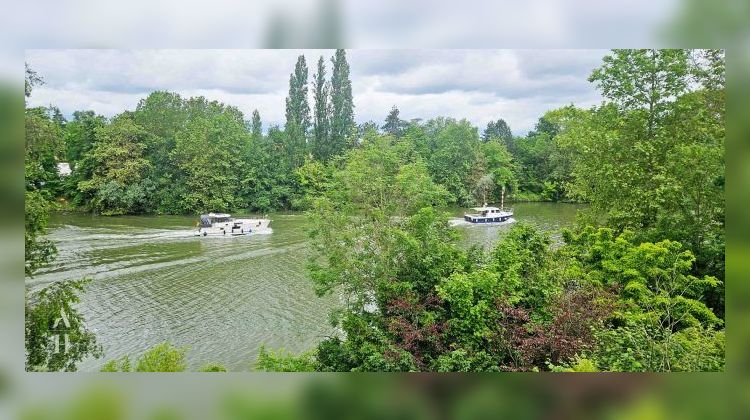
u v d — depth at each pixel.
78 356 10.47
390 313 9.04
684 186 10.93
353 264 10.15
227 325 14.15
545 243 9.75
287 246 25.55
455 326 8.05
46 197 10.13
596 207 13.82
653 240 11.02
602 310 7.65
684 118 12.14
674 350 6.34
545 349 7.32
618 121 12.86
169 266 21.17
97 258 22.62
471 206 36.47
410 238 9.31
